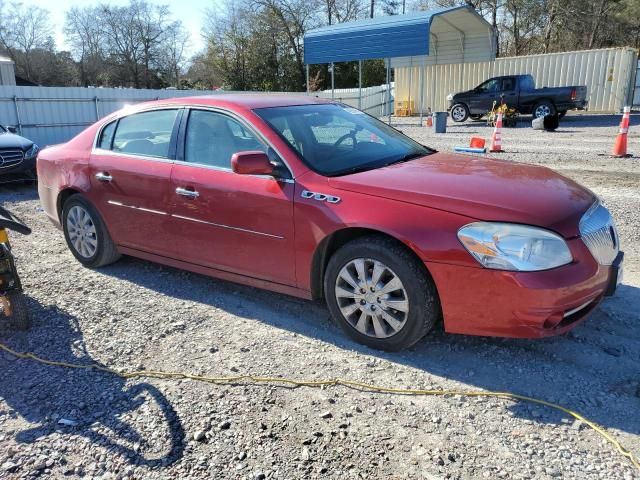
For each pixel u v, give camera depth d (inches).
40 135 656.4
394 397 116.6
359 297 134.1
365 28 826.2
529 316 114.4
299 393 119.0
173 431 107.0
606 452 97.8
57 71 2246.6
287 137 149.8
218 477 94.3
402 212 125.2
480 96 836.6
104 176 185.9
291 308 162.6
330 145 155.6
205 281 186.7
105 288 183.6
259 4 1786.4
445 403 113.9
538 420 107.3
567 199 127.0
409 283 124.9
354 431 105.7
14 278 149.1
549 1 1686.8
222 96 173.5
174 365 132.2
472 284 117.9
